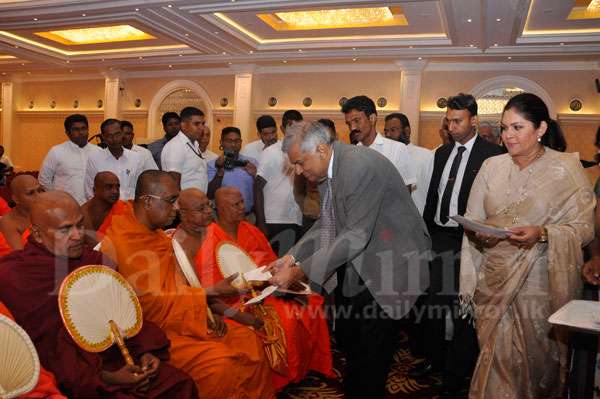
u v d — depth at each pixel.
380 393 2.51
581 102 10.02
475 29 8.41
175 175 4.50
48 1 8.17
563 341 2.32
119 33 10.99
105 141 4.91
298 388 3.24
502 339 2.45
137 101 13.31
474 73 10.58
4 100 14.79
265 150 4.63
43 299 1.96
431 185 3.53
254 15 8.62
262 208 4.56
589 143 9.99
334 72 11.60
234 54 11.01
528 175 2.44
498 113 10.55
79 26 9.27
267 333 2.78
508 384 2.42
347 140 11.57
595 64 9.90
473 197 2.67
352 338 2.53
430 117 10.83
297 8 7.90
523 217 2.41
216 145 12.57
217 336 2.56
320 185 2.66
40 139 14.71
